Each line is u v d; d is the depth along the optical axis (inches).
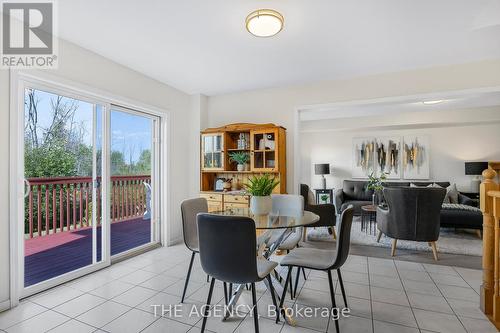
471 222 158.7
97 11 81.1
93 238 113.8
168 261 125.0
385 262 122.8
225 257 63.1
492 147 214.8
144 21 86.9
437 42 101.9
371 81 137.3
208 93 169.3
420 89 128.5
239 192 152.9
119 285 98.9
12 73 83.6
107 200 118.6
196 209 99.3
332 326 73.4
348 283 100.6
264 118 160.7
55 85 98.7
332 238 163.0
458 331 70.9
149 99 138.6
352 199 236.2
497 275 74.3
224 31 93.4
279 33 94.5
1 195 81.2
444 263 121.3
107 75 115.3
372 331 71.0
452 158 226.1
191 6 78.7
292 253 83.4
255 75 137.3
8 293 82.1
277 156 144.7
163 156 151.6
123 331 71.0
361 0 75.8
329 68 128.3
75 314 79.2
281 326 73.6
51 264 111.9
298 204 110.2
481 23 88.2
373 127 230.1
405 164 239.3
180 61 119.0
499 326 71.7
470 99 173.3
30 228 109.9
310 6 78.5
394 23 88.0
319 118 239.5
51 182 115.4
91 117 114.0
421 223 125.5
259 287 97.3
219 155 159.0
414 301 86.7
